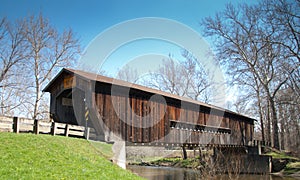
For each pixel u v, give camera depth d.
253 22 31.64
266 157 27.19
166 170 26.81
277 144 31.70
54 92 19.48
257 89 33.69
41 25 29.53
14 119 14.53
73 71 17.59
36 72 29.20
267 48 30.78
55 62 30.03
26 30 29.12
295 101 28.69
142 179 12.23
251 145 30.14
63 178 9.30
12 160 10.11
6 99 32.22
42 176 9.08
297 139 33.12
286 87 30.95
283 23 27.75
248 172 27.36
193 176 22.95
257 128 44.53
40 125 15.30
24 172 9.12
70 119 19.44
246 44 31.95
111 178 10.73
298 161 27.47
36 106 28.83
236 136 28.38
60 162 11.09
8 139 12.44
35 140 13.12
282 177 24.55
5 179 8.21
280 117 34.09
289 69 28.33
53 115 18.86
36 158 10.89
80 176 9.94
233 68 32.56
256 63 32.78
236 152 29.14
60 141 14.03
